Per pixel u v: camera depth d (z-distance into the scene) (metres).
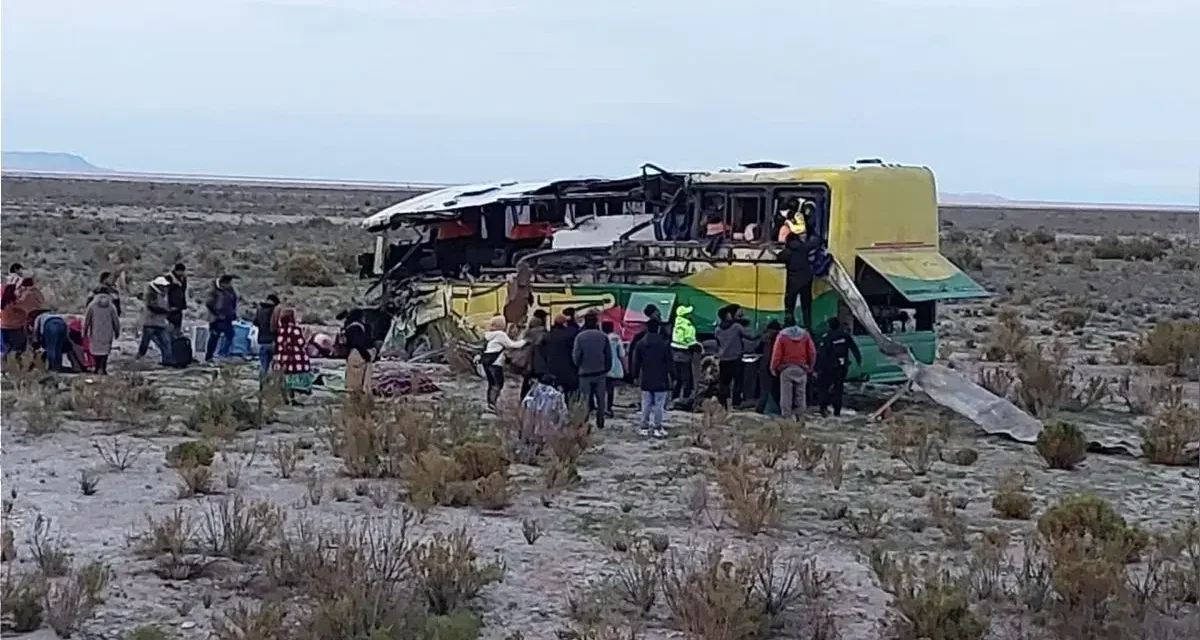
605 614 10.25
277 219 96.50
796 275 21.27
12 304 23.02
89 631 9.65
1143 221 145.88
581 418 17.70
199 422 18.12
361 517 13.30
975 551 12.02
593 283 23.30
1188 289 51.06
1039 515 14.31
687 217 23.97
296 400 20.62
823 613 10.30
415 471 14.27
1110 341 33.34
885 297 22.53
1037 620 10.28
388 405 18.94
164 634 9.31
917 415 20.92
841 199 21.69
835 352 20.62
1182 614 10.32
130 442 16.97
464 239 27.69
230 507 13.20
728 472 14.47
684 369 21.14
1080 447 17.22
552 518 13.58
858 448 17.98
